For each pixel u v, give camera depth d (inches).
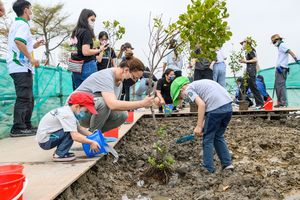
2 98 206.7
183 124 300.2
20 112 202.4
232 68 391.5
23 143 182.7
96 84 151.0
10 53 195.2
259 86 425.1
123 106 142.3
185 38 130.3
